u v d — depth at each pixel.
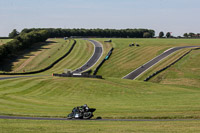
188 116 56.44
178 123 50.88
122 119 56.81
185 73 153.38
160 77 149.25
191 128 46.59
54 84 110.62
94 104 75.00
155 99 81.62
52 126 50.53
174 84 136.38
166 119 55.97
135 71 168.12
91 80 116.12
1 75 148.75
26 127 49.84
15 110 67.31
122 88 104.44
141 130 46.22
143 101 78.38
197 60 179.88
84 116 58.50
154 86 117.19
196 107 64.00
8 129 48.50
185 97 82.81
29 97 89.31
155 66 174.12
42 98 87.81
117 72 170.75
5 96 89.81
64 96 91.81
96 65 192.50
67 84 109.69
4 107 71.62
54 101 82.06
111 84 110.50
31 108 70.19
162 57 198.62
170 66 169.25
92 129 47.69
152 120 55.22
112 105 72.25
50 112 64.56
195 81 138.75
